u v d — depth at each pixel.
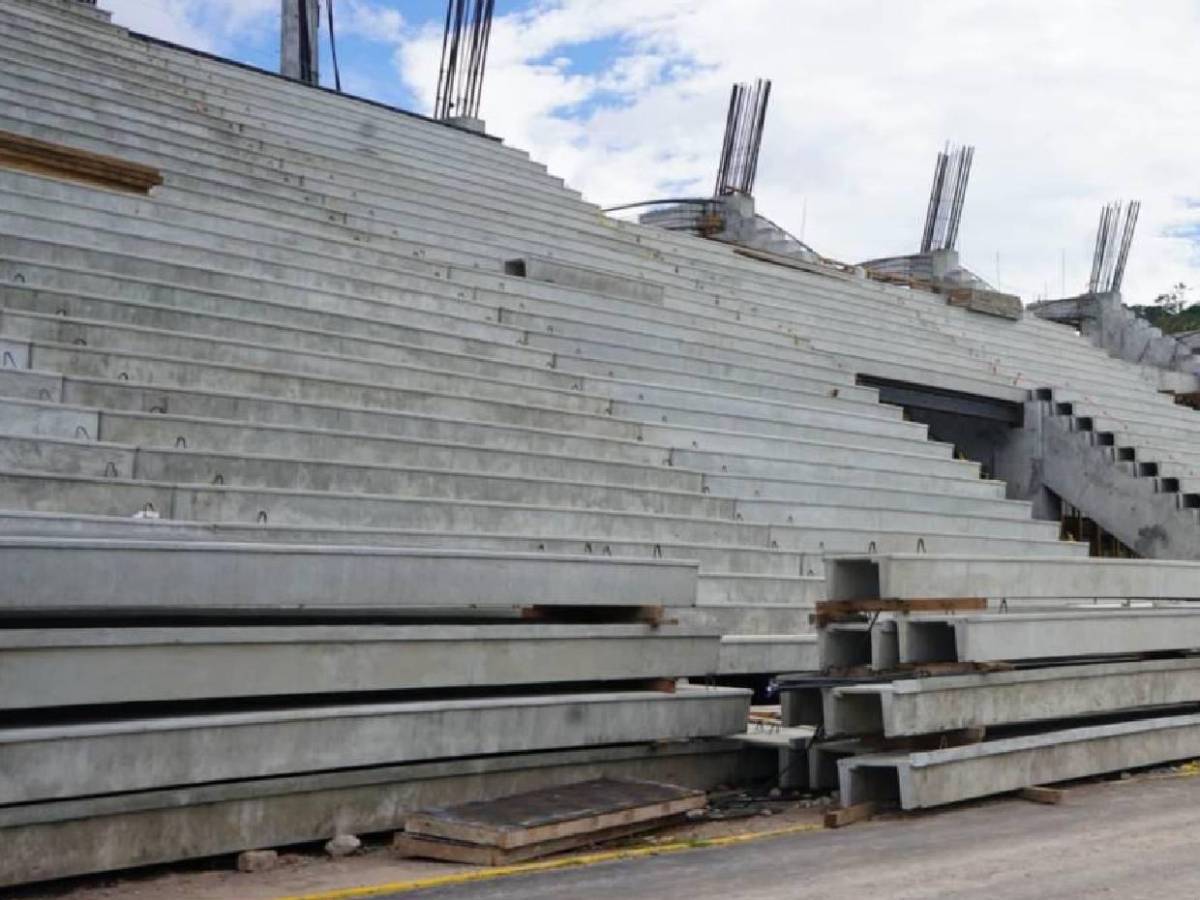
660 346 18.44
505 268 18.58
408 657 7.55
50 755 6.03
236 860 6.66
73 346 10.59
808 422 18.66
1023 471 26.27
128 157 15.59
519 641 8.07
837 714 8.37
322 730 7.01
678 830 7.71
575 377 15.73
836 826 7.76
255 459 10.42
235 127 18.20
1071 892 5.96
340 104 20.97
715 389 18.17
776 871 6.46
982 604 9.23
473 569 7.99
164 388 10.74
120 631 6.45
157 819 6.40
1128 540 24.75
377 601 7.54
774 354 20.69
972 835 7.33
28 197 12.48
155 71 18.62
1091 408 26.48
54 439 9.38
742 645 11.00
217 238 14.08
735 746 9.19
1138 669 10.03
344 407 11.95
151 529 8.82
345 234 16.66
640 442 15.00
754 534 14.30
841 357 22.09
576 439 14.04
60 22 18.31
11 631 6.15
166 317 11.88
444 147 22.09
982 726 8.59
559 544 11.73
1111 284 42.69
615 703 8.42
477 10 25.66
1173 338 37.72
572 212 22.36
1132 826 7.59
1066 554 19.27
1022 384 26.31
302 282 14.28
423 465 12.04
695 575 9.19
